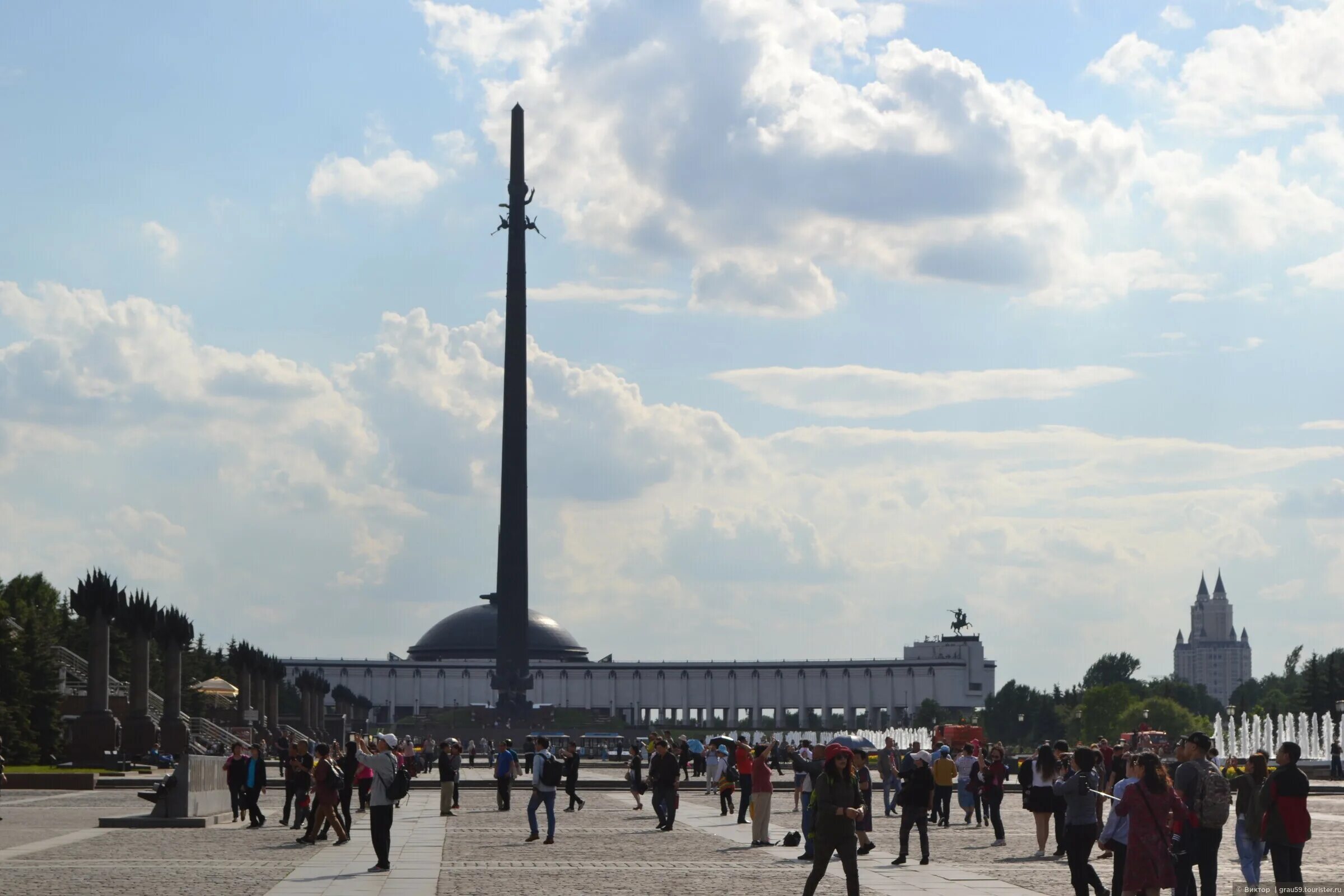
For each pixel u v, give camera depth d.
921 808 44.91
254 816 59.50
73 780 91.19
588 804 82.62
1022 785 48.50
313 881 38.75
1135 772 29.27
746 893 36.22
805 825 46.09
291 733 169.62
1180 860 30.88
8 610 134.00
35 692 128.25
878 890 37.44
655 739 74.38
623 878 40.22
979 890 37.56
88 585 111.44
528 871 42.16
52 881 38.00
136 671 120.12
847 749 31.86
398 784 41.84
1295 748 31.27
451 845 51.81
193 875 40.00
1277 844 31.16
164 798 60.31
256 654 183.38
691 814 71.75
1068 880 39.97
